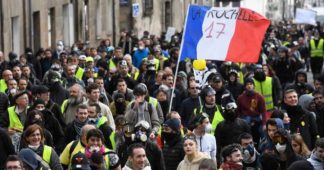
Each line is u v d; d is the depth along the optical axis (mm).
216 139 24453
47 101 25453
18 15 49219
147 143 21203
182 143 21797
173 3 87750
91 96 25359
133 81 33250
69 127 23047
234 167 18719
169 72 30781
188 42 28656
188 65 39469
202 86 31562
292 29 77750
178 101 29984
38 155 19375
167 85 30594
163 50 51781
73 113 25953
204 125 22625
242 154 20281
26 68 32719
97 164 18875
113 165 19375
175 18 88438
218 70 38562
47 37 53531
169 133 21766
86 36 61812
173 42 53625
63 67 37781
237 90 31516
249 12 28391
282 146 20719
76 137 22953
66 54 40969
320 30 76562
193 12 28578
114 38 68000
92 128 20297
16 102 24453
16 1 48781
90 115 22938
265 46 57375
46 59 41062
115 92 28438
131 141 21312
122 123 22719
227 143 24344
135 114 25688
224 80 33188
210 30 28531
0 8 46594
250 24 28422
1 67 36688
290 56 41688
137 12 66375
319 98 26281
